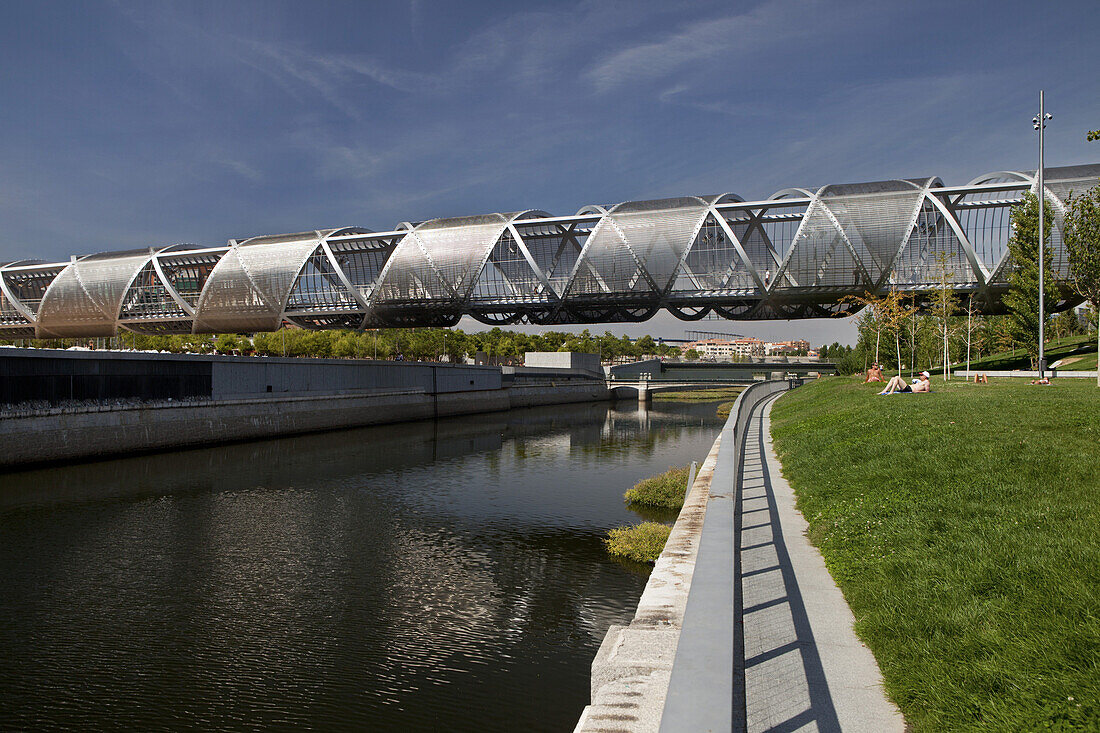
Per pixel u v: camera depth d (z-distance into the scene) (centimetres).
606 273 7081
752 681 564
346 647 1814
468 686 1630
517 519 3123
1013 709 477
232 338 10256
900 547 845
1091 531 776
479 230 7619
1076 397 2117
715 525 527
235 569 2398
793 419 3052
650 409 11012
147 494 3472
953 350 7600
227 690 1586
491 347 16162
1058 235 5553
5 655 1731
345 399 6931
